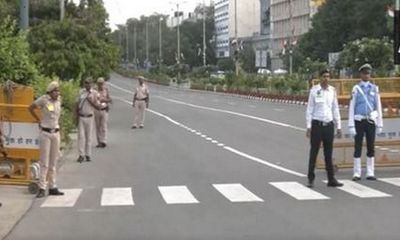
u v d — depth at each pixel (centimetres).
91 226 1073
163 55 18425
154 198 1341
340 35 11000
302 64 10344
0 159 1430
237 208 1216
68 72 3562
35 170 1419
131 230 1038
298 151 2180
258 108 5044
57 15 4459
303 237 970
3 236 1000
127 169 1803
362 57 6575
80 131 1984
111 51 4216
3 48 1889
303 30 13938
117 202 1297
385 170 1708
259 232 1007
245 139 2622
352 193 1358
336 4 11006
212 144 2458
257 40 16675
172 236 991
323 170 1711
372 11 10100
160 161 1975
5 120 1417
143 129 3247
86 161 1983
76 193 1409
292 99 6141
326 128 1447
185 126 3381
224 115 4197
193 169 1784
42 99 1362
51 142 1373
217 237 978
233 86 8588
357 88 1542
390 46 6550
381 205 1220
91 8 5319
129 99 7519
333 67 7531
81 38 3662
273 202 1272
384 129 1714
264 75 7969
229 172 1712
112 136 2859
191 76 12762
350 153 1708
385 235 976
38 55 3425
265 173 1684
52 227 1067
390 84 1761
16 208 1230
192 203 1275
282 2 15312
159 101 6525
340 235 980
